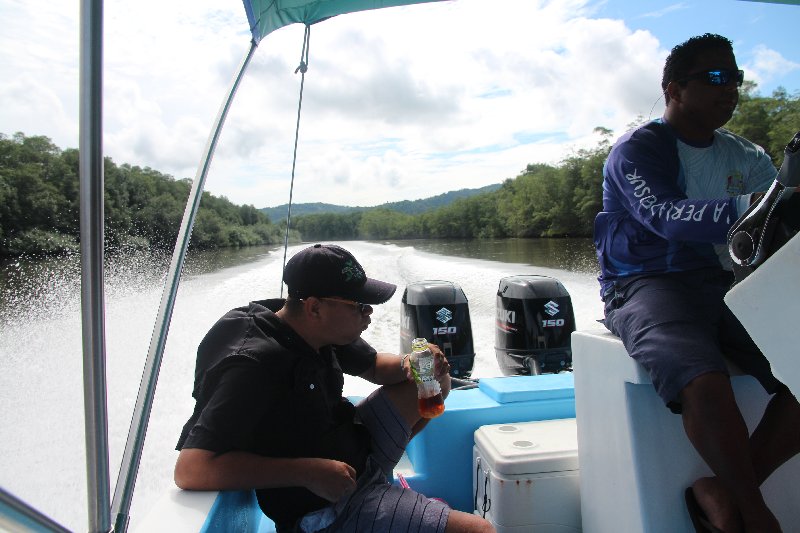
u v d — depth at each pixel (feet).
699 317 4.35
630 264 5.06
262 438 4.24
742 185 5.29
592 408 5.04
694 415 3.91
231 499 4.29
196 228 69.97
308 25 7.63
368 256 38.58
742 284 2.47
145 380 3.71
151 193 73.20
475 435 6.26
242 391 4.03
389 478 5.58
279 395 4.24
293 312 4.61
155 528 3.45
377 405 5.35
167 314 4.11
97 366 2.59
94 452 2.63
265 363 4.16
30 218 62.39
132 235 65.92
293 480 3.97
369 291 4.57
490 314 18.81
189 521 3.55
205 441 3.96
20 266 51.13
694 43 4.99
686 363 3.99
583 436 5.24
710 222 4.18
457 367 10.18
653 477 4.35
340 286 4.47
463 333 10.23
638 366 4.36
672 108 5.19
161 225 69.82
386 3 7.50
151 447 11.00
